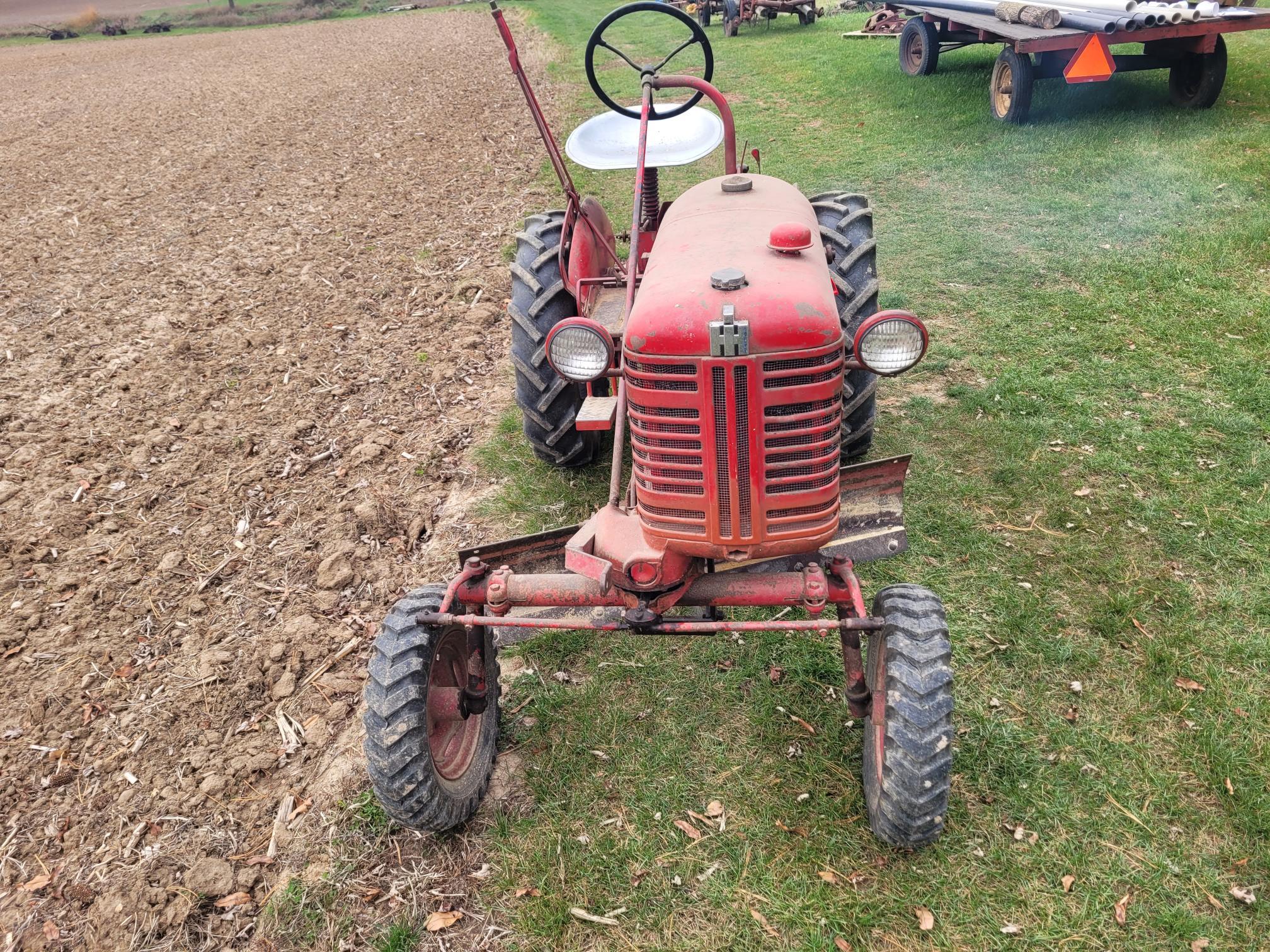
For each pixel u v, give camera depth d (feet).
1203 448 15.30
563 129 43.93
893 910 9.11
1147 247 22.61
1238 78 34.99
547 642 12.89
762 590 9.40
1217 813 9.78
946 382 17.97
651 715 11.61
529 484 16.44
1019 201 26.53
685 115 15.14
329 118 53.78
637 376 8.78
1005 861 9.46
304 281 27.68
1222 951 8.52
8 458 18.74
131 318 25.89
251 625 14.02
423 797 9.38
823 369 8.48
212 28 141.18
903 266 23.16
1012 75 31.91
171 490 17.61
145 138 51.11
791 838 9.93
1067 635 12.13
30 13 177.06
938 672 8.75
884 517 10.77
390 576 14.79
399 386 20.89
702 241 10.14
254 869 10.26
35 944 9.70
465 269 27.45
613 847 10.00
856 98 40.75
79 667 13.37
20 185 41.60
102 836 10.82
